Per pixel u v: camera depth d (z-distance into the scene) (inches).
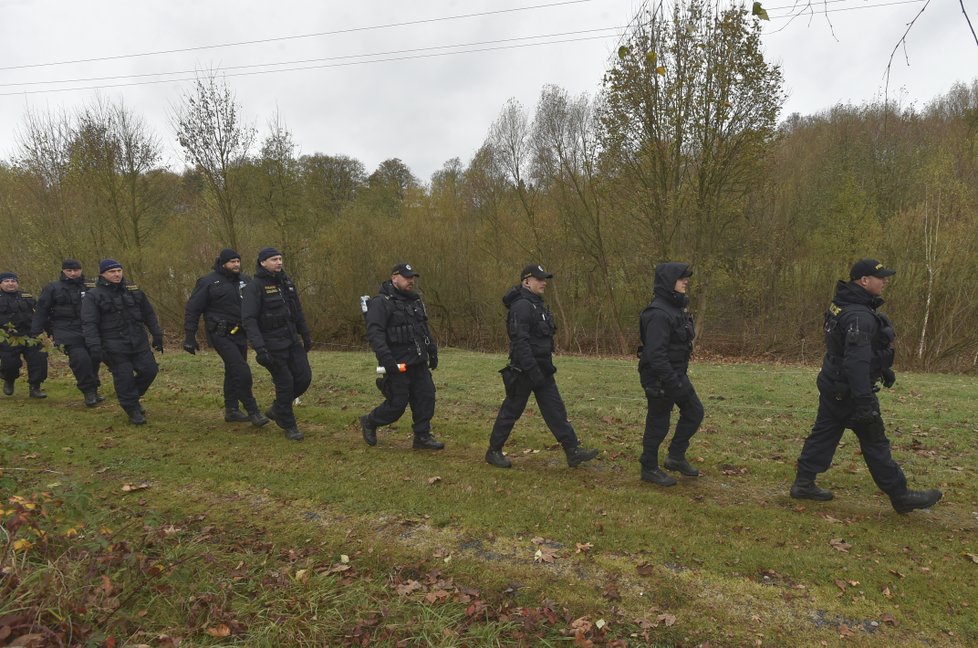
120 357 239.1
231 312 240.5
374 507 158.9
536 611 112.5
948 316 652.7
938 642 105.6
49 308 273.0
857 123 886.4
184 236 783.1
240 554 130.9
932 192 657.6
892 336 155.6
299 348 232.8
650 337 172.6
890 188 831.1
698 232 713.0
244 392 238.8
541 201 838.5
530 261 826.8
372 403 294.0
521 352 184.4
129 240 813.2
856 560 133.8
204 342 746.2
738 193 716.7
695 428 184.1
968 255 631.2
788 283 845.2
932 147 756.6
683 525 151.3
